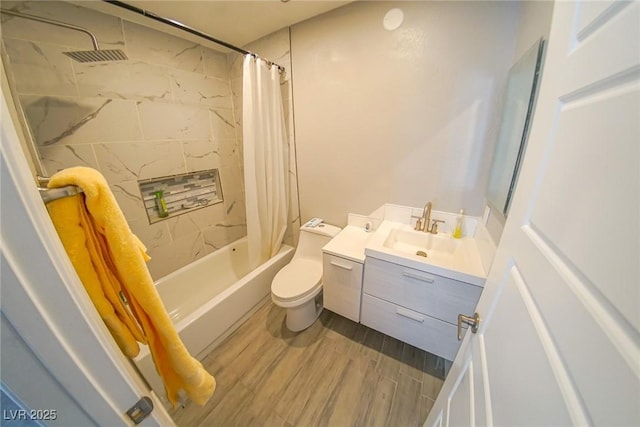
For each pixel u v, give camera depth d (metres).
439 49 1.25
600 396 0.24
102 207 0.40
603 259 0.26
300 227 2.08
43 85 1.20
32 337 0.30
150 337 0.54
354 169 1.74
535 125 0.49
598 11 0.32
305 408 1.20
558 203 0.37
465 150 1.34
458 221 1.44
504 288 0.54
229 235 2.38
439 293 1.19
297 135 1.90
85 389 0.37
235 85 2.09
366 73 1.47
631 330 0.22
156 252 1.81
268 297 2.01
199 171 2.01
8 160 0.26
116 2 1.02
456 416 0.64
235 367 1.42
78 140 1.34
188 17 1.46
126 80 1.49
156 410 0.52
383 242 1.42
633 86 0.24
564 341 0.30
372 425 1.12
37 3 1.13
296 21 1.55
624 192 0.24
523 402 0.36
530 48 0.84
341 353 1.50
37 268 0.29
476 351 0.62
